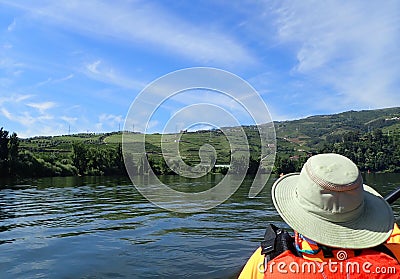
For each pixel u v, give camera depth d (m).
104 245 7.11
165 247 6.95
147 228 8.81
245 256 6.37
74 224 9.41
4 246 7.07
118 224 9.36
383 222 1.89
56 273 5.48
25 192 19.08
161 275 5.42
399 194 3.33
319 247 1.90
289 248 2.00
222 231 8.45
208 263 5.97
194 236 7.89
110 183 25.81
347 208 1.83
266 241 2.09
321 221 1.88
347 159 1.94
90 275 5.40
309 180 1.89
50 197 16.48
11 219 10.30
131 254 6.46
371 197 2.03
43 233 8.28
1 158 33.06
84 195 17.34
